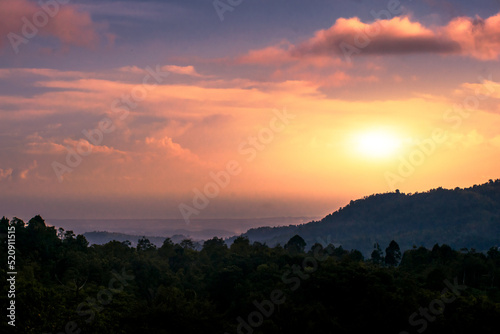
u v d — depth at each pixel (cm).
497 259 17975
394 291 12744
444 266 16662
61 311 10606
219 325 11419
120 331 10431
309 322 11625
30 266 14138
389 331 11381
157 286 16800
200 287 16462
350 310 12600
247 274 16812
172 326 10694
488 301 11594
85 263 16150
